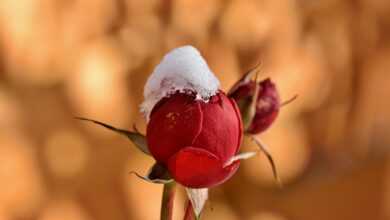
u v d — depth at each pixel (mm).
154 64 912
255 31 949
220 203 984
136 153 917
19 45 868
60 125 880
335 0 973
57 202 869
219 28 937
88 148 891
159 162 440
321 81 990
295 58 969
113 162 903
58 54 886
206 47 932
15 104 861
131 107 914
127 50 904
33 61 876
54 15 878
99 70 898
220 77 942
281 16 957
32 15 868
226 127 435
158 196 929
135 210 913
